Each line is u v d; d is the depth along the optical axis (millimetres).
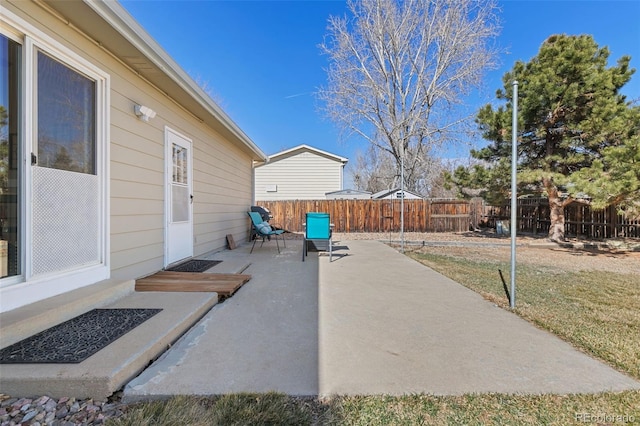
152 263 3949
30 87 2270
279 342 2186
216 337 2254
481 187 9039
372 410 1492
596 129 7062
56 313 2182
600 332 2434
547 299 3332
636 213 6906
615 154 6051
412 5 13648
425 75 14477
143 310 2527
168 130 4320
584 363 1937
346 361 1933
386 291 3570
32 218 2270
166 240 4293
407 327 2498
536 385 1692
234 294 3365
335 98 15125
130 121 3475
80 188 2738
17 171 2209
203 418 1398
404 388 1657
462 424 1409
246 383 1673
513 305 3031
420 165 17047
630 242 7863
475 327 2512
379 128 15836
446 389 1653
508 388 1666
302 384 1679
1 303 2049
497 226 11000
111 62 3145
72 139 2684
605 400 1573
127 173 3420
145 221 3785
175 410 1444
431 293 3504
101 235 3000
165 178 4254
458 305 3082
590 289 3785
